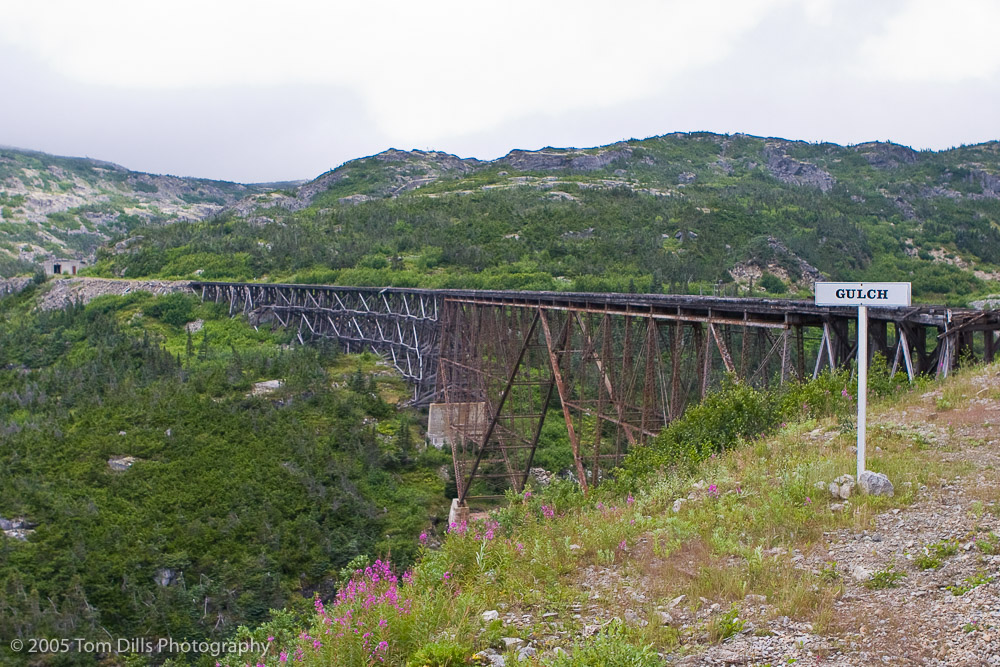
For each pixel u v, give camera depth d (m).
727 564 9.80
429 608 9.30
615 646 7.62
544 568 10.41
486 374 42.19
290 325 86.75
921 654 7.22
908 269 108.12
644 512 12.73
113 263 118.12
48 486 41.84
